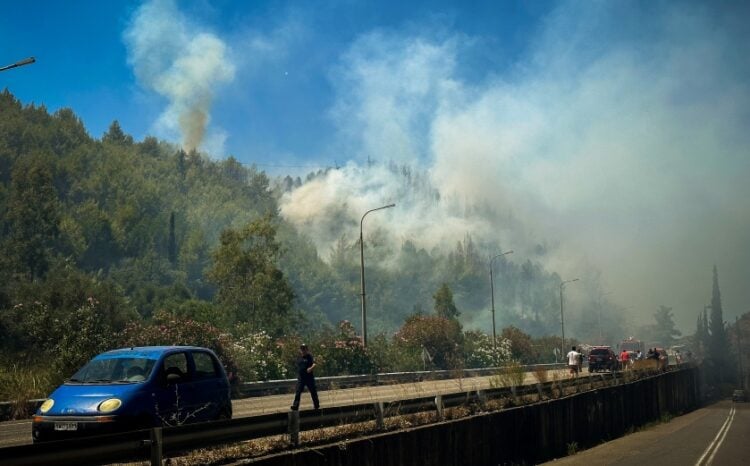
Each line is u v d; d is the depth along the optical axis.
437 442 13.32
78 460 7.02
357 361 42.00
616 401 28.19
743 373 119.88
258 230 57.84
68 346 25.73
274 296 56.53
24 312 44.47
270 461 9.01
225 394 13.36
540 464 18.53
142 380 11.67
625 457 21.12
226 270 56.59
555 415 20.19
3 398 20.31
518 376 20.11
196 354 13.13
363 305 43.28
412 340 53.56
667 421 37.44
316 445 10.48
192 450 8.41
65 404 11.01
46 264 135.38
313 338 42.62
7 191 176.88
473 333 63.53
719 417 45.53
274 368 36.12
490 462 15.63
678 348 122.62
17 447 6.50
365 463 10.95
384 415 12.66
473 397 16.42
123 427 10.93
